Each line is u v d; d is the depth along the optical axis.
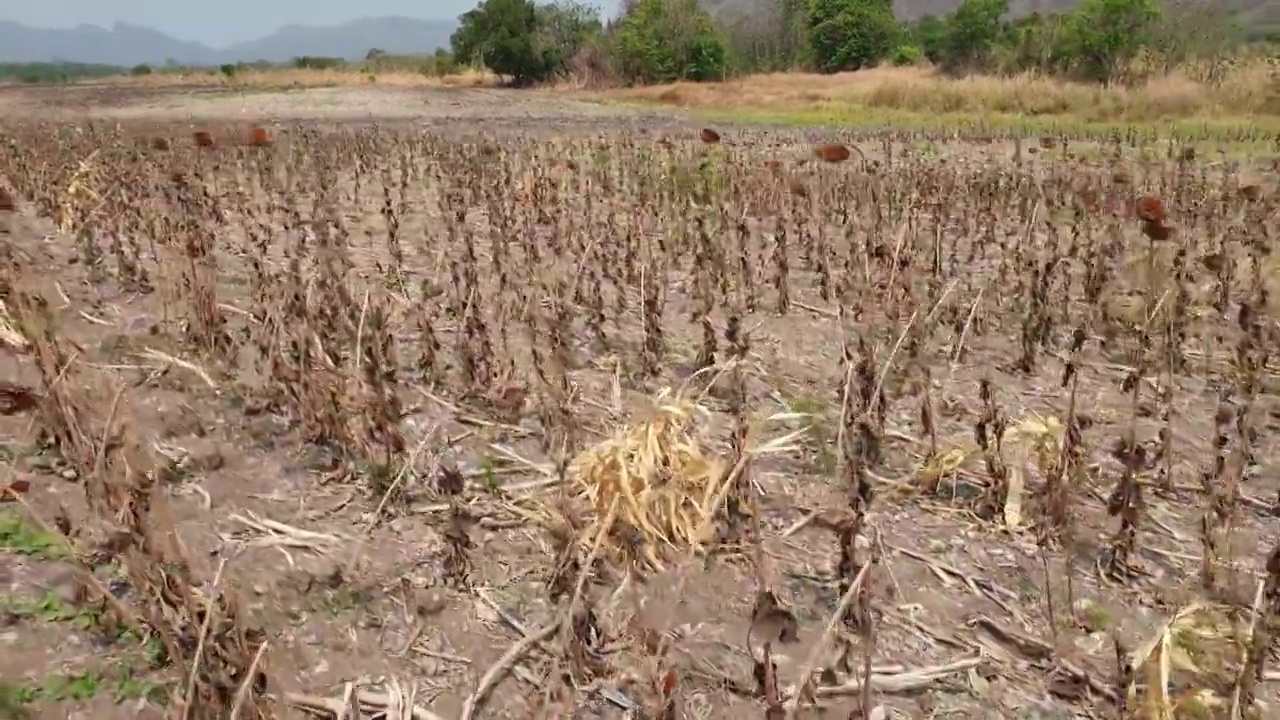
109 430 3.13
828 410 4.88
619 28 44.19
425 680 2.95
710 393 5.01
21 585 2.93
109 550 2.80
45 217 8.22
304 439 4.25
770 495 4.06
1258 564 3.77
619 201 9.16
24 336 3.70
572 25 45.44
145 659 2.76
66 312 5.40
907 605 3.48
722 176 9.81
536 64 44.34
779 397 5.07
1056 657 3.24
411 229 8.70
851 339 5.91
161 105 29.27
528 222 7.68
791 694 2.95
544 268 6.79
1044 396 5.34
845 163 10.99
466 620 3.21
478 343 5.29
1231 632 3.09
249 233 6.71
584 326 6.00
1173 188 9.10
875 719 2.92
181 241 5.87
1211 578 3.54
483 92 39.31
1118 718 2.94
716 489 3.62
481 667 3.02
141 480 2.96
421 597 3.29
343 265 5.87
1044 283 5.91
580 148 13.35
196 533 3.46
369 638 3.09
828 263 7.28
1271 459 4.64
